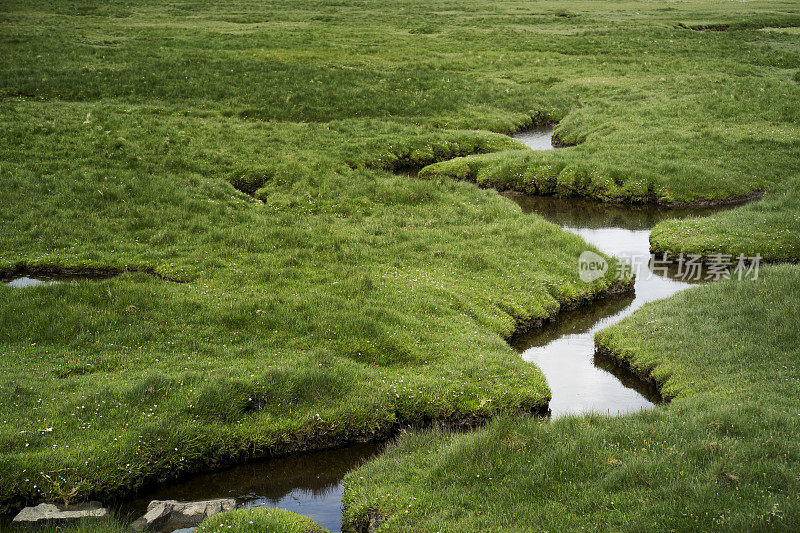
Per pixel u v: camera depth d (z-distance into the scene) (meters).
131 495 13.95
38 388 15.97
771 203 30.84
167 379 16.41
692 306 21.70
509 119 47.31
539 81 57.09
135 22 82.75
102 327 18.94
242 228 27.00
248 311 19.97
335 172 34.06
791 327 18.84
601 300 24.62
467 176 37.12
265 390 16.42
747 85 49.97
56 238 25.58
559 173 36.12
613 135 41.56
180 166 33.91
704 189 34.09
